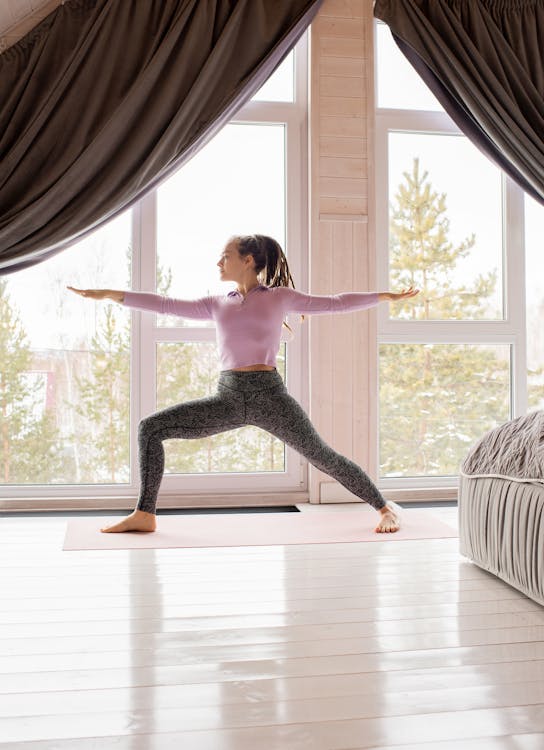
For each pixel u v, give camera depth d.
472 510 2.22
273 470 3.39
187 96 3.04
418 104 3.51
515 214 3.53
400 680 1.41
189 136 3.09
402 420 3.46
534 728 1.22
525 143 3.28
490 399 3.54
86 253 3.27
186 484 3.29
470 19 3.36
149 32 3.12
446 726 1.22
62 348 3.26
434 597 1.94
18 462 3.23
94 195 2.98
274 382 2.78
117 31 3.09
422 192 3.50
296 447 2.80
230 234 3.37
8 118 3.04
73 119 3.03
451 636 1.65
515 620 1.76
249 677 1.42
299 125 3.39
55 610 1.81
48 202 2.95
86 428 3.27
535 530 1.86
